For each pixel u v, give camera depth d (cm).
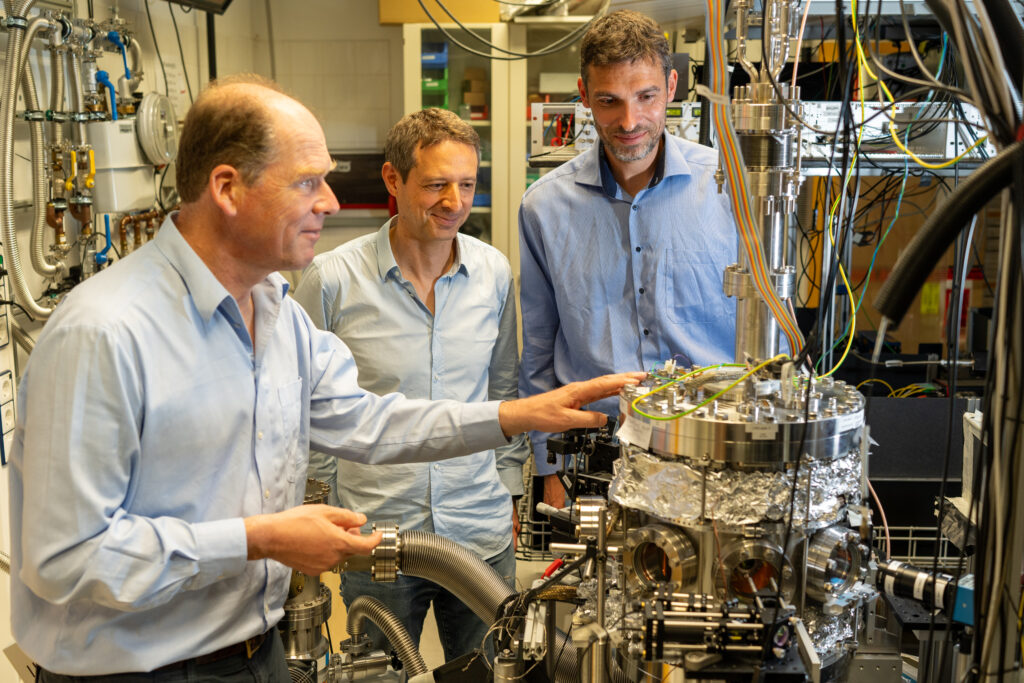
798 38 108
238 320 128
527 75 455
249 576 133
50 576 114
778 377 114
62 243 274
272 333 137
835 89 235
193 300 124
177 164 124
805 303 293
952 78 210
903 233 322
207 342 126
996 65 92
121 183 304
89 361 114
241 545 119
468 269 199
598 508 119
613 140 177
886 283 94
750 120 106
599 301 196
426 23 456
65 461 113
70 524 113
